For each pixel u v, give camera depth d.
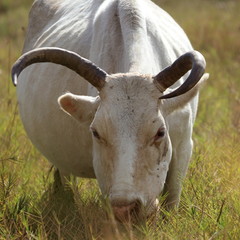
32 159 23.02
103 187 16.39
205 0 55.38
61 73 19.17
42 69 19.95
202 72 15.32
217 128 25.17
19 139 24.12
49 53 16.23
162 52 17.98
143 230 15.75
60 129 19.05
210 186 18.95
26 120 20.69
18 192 20.19
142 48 17.09
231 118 26.12
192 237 16.34
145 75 16.06
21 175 21.41
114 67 17.56
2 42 46.53
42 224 17.27
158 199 16.62
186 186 19.20
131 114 15.62
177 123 17.55
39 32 21.70
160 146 15.91
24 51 22.23
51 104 19.27
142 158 15.57
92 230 17.14
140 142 15.56
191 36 40.12
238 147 21.02
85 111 16.53
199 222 16.95
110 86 15.95
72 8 20.72
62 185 20.70
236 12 49.66
